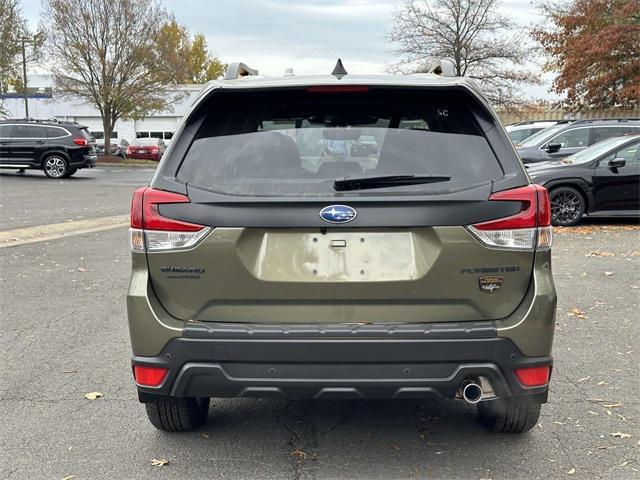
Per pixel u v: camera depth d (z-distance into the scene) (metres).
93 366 5.09
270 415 4.22
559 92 31.31
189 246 3.13
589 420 4.09
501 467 3.51
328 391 3.10
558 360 5.16
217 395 3.20
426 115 3.33
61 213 14.64
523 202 3.12
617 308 6.64
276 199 3.08
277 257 3.12
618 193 12.12
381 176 3.12
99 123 58.41
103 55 39.56
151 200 3.18
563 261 9.02
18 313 6.55
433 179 3.14
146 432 3.96
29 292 7.41
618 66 28.94
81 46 39.00
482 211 3.09
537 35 32.16
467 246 3.08
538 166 12.84
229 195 3.12
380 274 3.09
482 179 3.16
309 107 3.36
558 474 3.44
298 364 3.07
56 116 58.00
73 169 25.39
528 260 3.13
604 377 4.79
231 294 3.14
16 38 39.00
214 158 3.26
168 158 3.28
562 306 6.73
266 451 3.71
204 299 3.16
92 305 6.86
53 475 3.45
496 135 3.26
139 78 40.62
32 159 25.19
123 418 4.16
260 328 3.09
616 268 8.53
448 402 4.41
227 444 3.80
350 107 3.35
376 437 3.89
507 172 3.18
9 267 8.76
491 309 3.13
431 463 3.56
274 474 3.45
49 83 58.44
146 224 3.18
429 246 3.09
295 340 3.04
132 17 39.41
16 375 4.89
